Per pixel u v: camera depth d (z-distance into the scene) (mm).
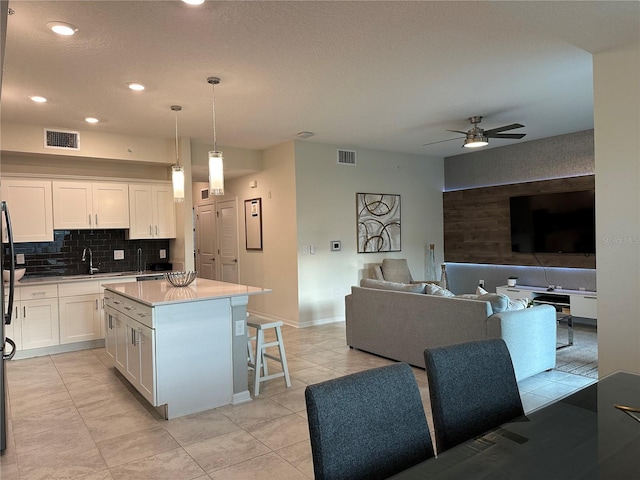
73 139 5223
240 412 3318
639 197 2602
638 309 2633
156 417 3238
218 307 3439
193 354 3311
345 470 1215
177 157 5727
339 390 1267
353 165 6844
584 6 2135
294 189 6223
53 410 3387
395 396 1372
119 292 3797
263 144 6430
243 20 2693
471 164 7617
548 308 3982
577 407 1652
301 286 6273
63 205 5316
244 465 2551
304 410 3340
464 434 1541
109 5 2477
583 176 6023
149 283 4465
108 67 3377
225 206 7863
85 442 2855
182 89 3920
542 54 3334
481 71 3666
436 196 7996
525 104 4668
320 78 3734
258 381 3654
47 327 5000
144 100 4199
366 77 3738
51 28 2730
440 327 4000
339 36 2947
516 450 1319
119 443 2836
